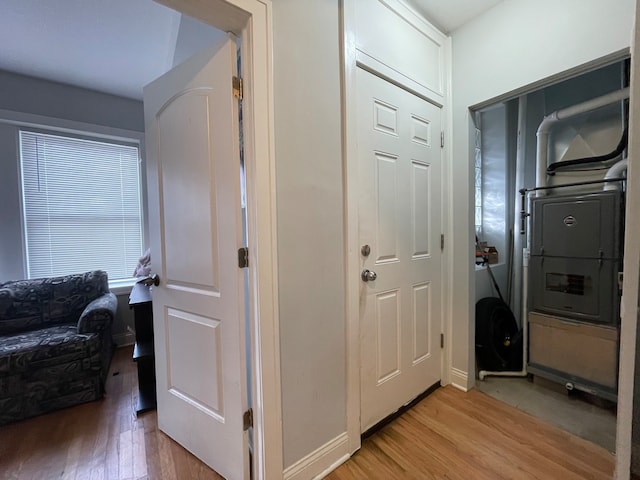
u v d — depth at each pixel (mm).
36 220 2770
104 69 2611
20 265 2672
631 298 582
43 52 2342
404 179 1802
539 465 1398
